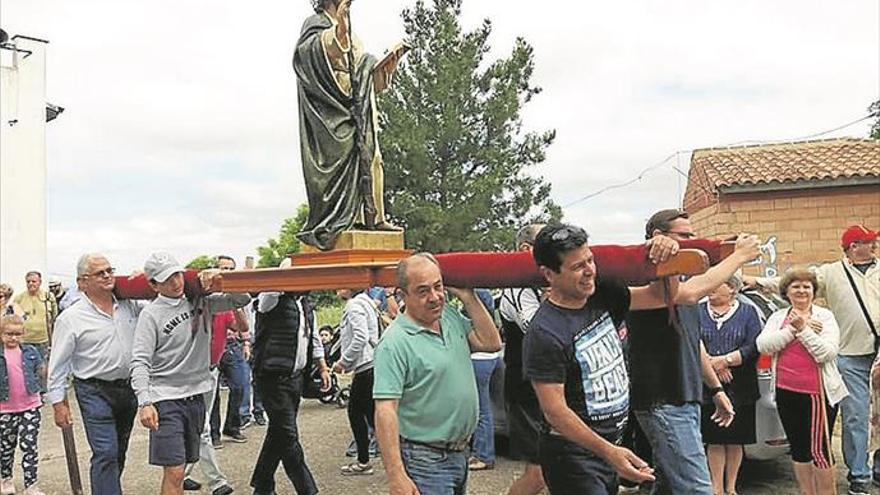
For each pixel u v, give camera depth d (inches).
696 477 168.7
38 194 674.2
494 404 307.6
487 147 877.8
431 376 154.9
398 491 148.2
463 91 874.1
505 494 260.4
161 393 207.2
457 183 844.0
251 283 198.7
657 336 169.6
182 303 208.4
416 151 836.6
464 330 166.4
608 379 147.1
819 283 255.8
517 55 900.6
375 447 331.6
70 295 430.0
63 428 242.4
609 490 148.9
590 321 147.1
